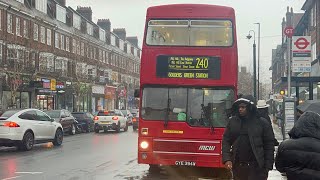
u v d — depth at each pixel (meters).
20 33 38.44
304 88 37.59
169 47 11.12
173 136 10.86
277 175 11.55
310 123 4.57
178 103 10.95
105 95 63.94
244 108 6.30
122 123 33.75
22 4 39.38
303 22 42.38
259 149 6.20
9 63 32.94
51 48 45.53
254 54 38.06
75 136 28.48
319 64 32.88
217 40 11.10
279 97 28.78
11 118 17.62
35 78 37.00
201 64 10.98
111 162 14.38
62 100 48.19
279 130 31.08
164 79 11.04
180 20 11.29
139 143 11.00
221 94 10.88
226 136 6.45
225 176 11.56
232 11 11.26
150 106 11.05
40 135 19.08
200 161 10.73
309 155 4.45
